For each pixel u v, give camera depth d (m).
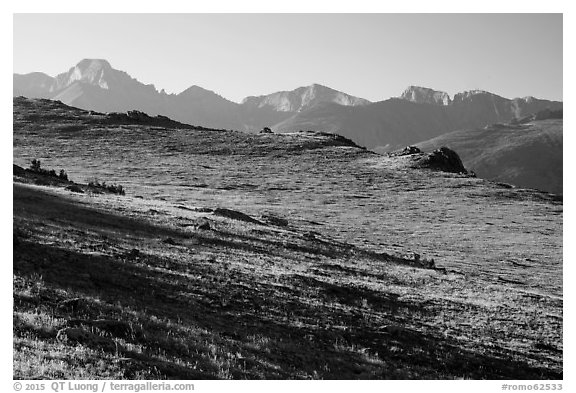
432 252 65.69
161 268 26.39
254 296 25.12
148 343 16.77
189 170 117.56
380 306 28.64
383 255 47.50
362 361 20.64
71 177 102.31
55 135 144.25
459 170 144.88
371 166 134.62
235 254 34.09
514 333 28.41
